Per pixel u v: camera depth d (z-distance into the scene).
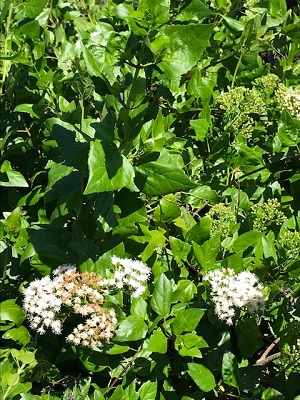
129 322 0.40
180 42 0.39
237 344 0.44
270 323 0.46
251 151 0.52
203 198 0.49
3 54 0.56
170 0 0.48
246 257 0.47
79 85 0.48
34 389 0.44
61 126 0.43
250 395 0.43
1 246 0.51
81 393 0.39
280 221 0.48
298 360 0.39
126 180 0.36
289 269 0.45
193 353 0.40
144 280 0.41
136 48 0.44
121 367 0.42
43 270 0.45
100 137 0.40
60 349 0.45
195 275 0.48
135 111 0.39
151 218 0.50
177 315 0.40
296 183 0.54
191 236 0.45
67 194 0.45
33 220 0.54
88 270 0.42
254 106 0.52
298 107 0.54
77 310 0.39
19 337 0.43
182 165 0.51
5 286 0.50
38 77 0.54
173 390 0.41
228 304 0.40
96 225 0.45
